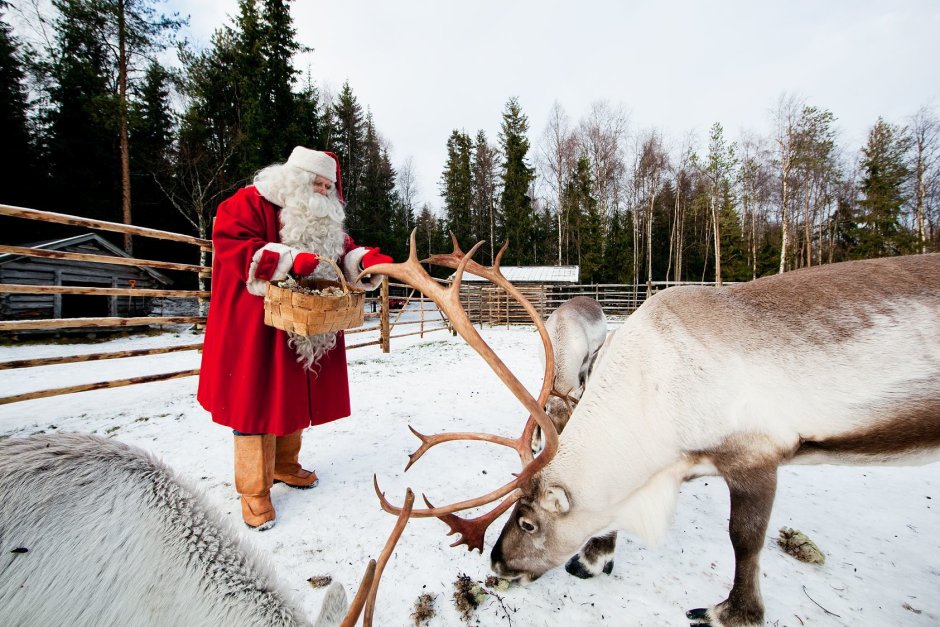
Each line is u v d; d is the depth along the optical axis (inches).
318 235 99.6
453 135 1802.4
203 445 145.9
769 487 72.2
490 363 59.0
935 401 67.4
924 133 1318.9
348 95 1314.0
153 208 860.6
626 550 97.0
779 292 79.0
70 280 537.3
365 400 209.5
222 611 41.9
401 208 1736.0
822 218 1427.2
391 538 45.3
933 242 1186.6
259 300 94.5
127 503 44.6
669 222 1555.1
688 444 75.1
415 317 800.3
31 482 42.3
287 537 95.9
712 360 74.7
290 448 114.3
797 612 78.4
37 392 163.6
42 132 792.3
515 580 82.0
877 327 70.1
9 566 38.7
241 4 887.1
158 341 472.7
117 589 41.0
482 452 145.6
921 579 87.7
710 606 79.1
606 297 904.9
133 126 689.6
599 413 80.2
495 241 1626.5
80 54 716.7
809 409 70.9
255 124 794.8
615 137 1448.1
